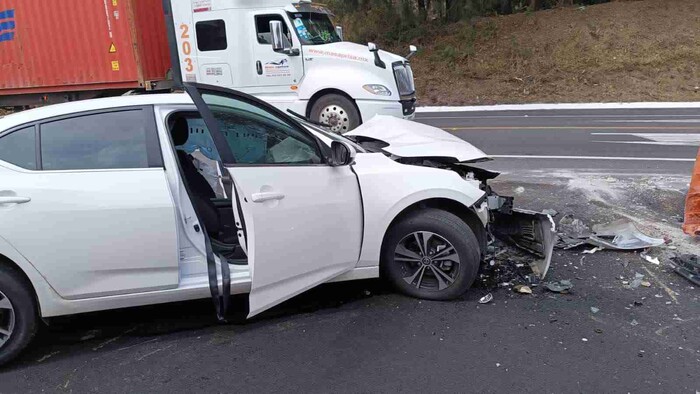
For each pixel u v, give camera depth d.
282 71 9.49
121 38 11.38
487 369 3.11
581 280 4.20
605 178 7.21
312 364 3.21
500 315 3.71
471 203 3.86
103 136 3.38
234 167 3.20
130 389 3.03
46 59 11.80
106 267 3.24
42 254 3.14
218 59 9.75
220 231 3.91
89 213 3.17
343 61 9.21
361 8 22.06
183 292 3.44
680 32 20.42
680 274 4.20
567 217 5.51
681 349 3.26
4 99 12.41
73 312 3.31
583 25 21.56
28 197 3.13
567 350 3.28
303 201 3.45
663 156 8.70
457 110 17.77
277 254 3.35
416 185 3.79
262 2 9.33
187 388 3.02
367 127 4.91
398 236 3.88
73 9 11.41
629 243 4.76
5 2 11.64
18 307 3.20
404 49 22.66
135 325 3.76
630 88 18.56
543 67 20.36
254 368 3.19
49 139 3.31
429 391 2.93
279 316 3.81
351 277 3.85
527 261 4.52
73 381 3.12
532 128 12.46
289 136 3.67
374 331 3.56
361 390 2.95
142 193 3.26
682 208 5.82
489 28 22.47
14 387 3.07
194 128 4.21
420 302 3.94
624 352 3.24
